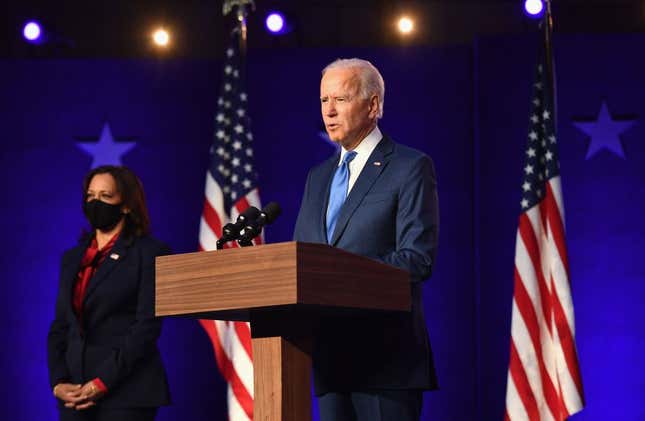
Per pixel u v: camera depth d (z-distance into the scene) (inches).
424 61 674.8
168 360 666.2
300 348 283.3
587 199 652.1
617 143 655.1
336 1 685.9
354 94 349.4
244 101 617.9
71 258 483.2
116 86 693.3
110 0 697.0
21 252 681.0
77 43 699.4
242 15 623.2
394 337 321.4
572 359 544.4
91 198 482.9
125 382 452.4
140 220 486.0
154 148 686.5
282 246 255.6
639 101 658.2
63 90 693.3
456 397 648.4
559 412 552.4
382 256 330.3
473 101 671.1
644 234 647.8
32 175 687.1
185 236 678.5
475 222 659.4
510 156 656.4
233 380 586.6
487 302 645.9
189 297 272.5
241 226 297.4
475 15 677.9
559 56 663.1
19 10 693.3
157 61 693.3
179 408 661.9
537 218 571.2
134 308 467.8
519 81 660.1
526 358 557.6
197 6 694.5
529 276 564.1
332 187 353.4
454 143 668.1
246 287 261.0
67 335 469.1
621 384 635.5
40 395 666.8
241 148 610.9
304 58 682.8
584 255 648.4
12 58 699.4
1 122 691.4
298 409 280.5
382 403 320.2
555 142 568.4
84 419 449.1
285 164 676.1
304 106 679.7
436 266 659.4
